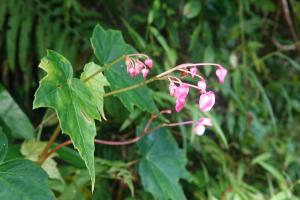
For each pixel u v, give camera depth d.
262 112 0.84
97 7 0.75
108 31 0.51
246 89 0.83
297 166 0.83
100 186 0.61
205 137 0.76
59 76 0.39
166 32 0.80
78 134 0.37
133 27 0.77
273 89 0.89
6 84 0.70
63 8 0.69
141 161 0.59
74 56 0.67
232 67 0.81
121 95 0.49
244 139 0.82
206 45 0.81
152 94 0.64
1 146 0.41
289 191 0.73
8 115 0.56
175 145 0.63
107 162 0.59
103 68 0.43
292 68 0.92
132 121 0.68
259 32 0.90
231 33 0.83
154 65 0.72
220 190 0.71
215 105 0.83
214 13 0.82
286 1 0.91
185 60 0.80
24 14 0.65
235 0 0.84
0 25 0.63
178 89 0.41
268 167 0.74
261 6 0.86
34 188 0.39
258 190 0.77
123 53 0.51
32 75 0.69
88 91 0.40
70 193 0.56
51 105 0.37
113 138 0.71
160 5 0.76
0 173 0.39
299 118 0.90
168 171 0.60
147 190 0.57
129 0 0.77
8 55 0.63
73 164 0.57
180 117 0.72
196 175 0.72
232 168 0.78
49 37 0.67
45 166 0.54
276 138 0.84
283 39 0.93
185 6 0.76
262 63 0.85
